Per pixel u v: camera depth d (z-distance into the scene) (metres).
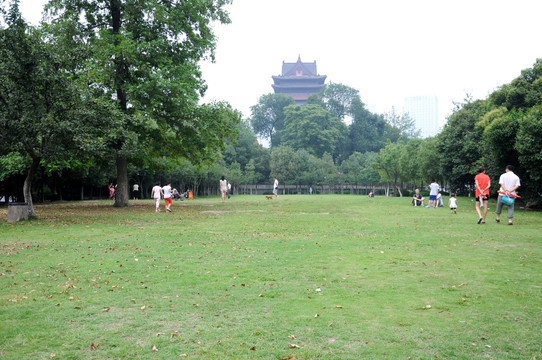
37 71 14.23
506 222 13.91
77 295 5.36
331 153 92.88
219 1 23.75
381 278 6.16
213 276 6.33
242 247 8.99
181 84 20.62
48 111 14.89
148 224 13.95
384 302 4.98
